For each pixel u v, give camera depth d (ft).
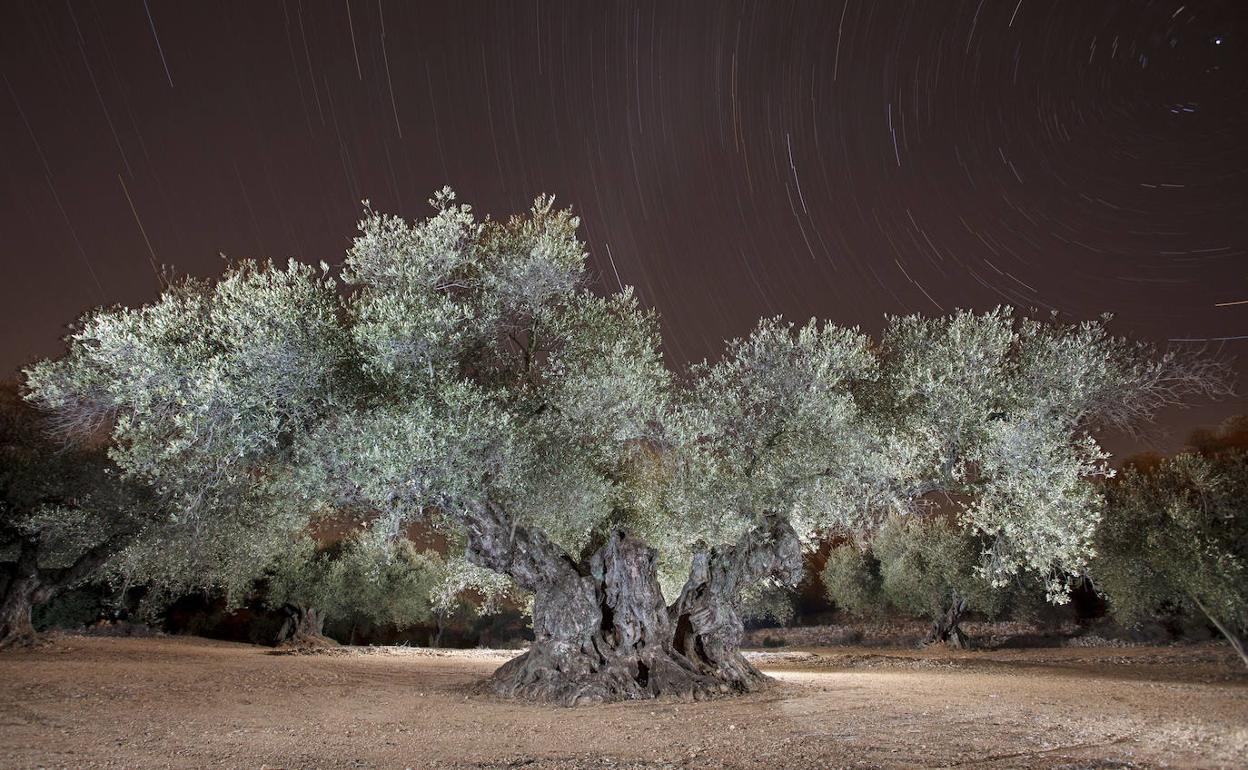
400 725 41.57
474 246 55.57
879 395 60.23
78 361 47.26
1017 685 58.85
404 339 46.09
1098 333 53.83
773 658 106.42
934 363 55.98
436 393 48.14
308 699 51.34
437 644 162.20
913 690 55.52
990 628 129.90
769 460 56.70
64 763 29.37
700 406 57.16
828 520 57.00
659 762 31.50
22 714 39.70
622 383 55.21
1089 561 73.87
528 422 53.67
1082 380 53.01
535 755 33.22
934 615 123.34
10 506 71.77
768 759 31.48
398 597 142.61
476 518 53.42
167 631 136.36
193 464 45.19
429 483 46.09
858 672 77.05
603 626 57.31
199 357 45.80
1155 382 51.83
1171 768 28.02
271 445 47.52
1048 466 49.16
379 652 110.42
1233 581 57.67
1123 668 75.31
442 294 53.16
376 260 51.60
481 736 38.29
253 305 46.65
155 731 36.88
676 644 59.21
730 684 56.95
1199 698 48.96
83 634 107.96
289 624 131.85
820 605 182.39
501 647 170.40
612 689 53.01
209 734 36.73
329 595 135.44
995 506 52.13
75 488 71.51
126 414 44.27
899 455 53.06
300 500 51.67
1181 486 67.10
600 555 58.70
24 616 73.97
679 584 71.72
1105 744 33.17
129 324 45.03
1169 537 63.98
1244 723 37.78
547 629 55.72
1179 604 74.54
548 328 58.65
